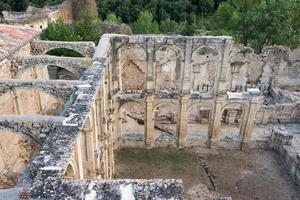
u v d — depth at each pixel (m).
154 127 38.41
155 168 33.06
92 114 21.75
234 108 36.22
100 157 24.69
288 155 33.41
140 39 31.62
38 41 33.03
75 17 69.62
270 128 38.94
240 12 58.03
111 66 32.41
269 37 51.56
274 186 31.03
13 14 68.50
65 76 46.16
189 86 33.31
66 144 16.30
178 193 13.27
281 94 43.78
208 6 78.38
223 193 30.03
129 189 13.40
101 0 80.94
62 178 14.05
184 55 32.22
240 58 43.34
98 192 13.27
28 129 18.39
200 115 39.59
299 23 53.34
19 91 28.58
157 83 41.34
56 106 35.66
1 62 26.94
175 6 76.50
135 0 78.25
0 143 25.23
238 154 35.53
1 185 24.61
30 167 15.30
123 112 40.47
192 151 35.78
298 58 52.44
